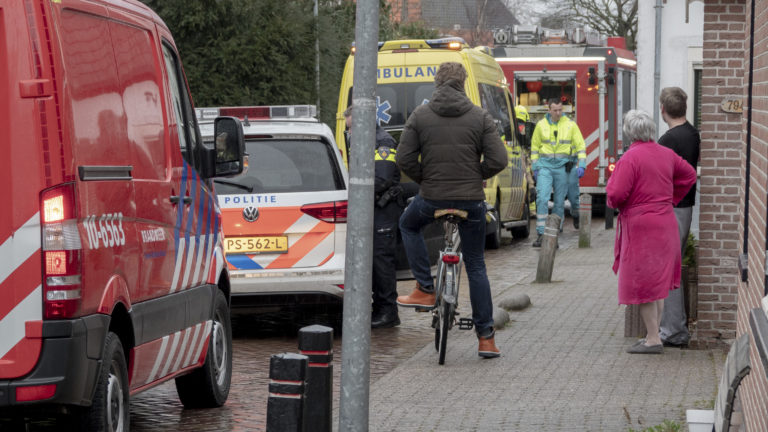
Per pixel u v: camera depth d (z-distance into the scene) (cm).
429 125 1189
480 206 1196
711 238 1237
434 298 1259
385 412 972
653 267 1195
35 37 684
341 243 1350
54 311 685
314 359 716
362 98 709
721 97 1232
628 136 1212
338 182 1361
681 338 1252
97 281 720
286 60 4075
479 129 1184
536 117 3222
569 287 1794
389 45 2144
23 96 682
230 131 985
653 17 3136
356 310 715
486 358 1216
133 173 803
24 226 684
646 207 1192
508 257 2305
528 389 1055
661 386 1055
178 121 934
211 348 1007
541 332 1373
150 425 958
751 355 761
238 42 4000
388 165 1435
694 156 1243
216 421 973
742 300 901
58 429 744
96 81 747
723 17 1227
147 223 827
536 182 2523
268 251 1343
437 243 1558
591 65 3181
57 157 687
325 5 4822
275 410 655
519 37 3256
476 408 980
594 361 1184
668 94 1250
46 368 685
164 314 859
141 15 873
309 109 1440
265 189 1349
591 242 2558
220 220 1051
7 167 684
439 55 2130
